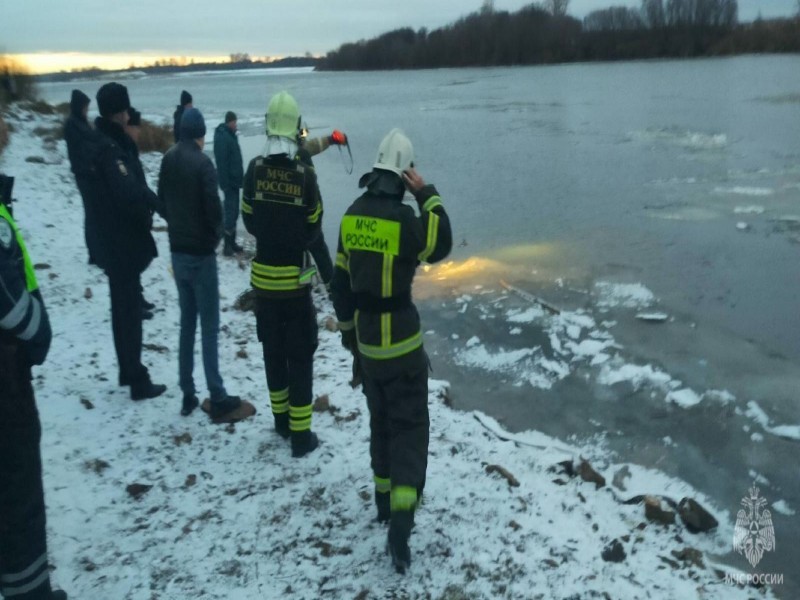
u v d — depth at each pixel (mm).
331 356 6840
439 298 9031
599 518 4480
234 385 6070
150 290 8539
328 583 3705
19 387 3135
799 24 92188
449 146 23734
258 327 4750
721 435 5727
